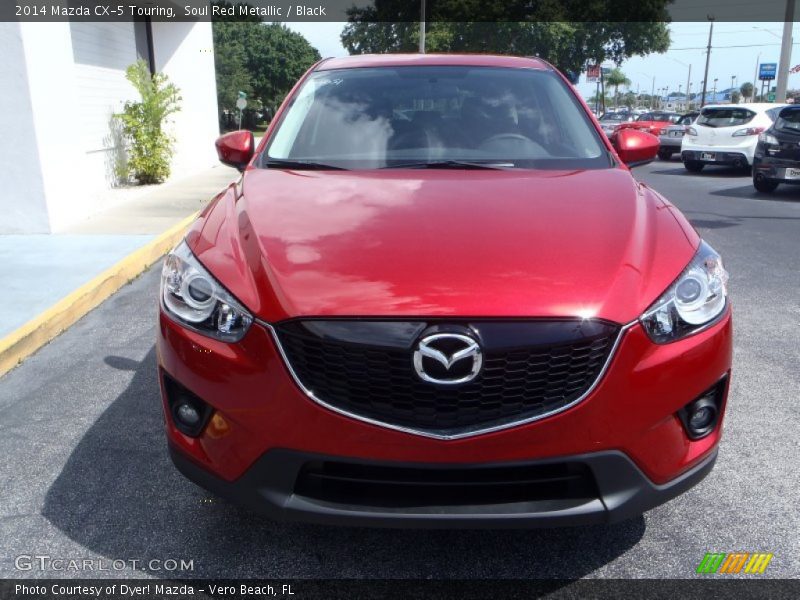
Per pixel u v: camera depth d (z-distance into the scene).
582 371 2.08
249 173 3.12
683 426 2.23
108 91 11.48
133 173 12.30
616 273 2.21
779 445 3.31
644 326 2.13
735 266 6.65
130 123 11.33
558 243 2.33
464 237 2.35
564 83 3.75
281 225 2.48
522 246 2.30
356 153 3.26
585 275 2.18
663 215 2.68
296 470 2.12
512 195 2.70
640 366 2.12
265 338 2.11
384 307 2.08
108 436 3.40
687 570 2.45
